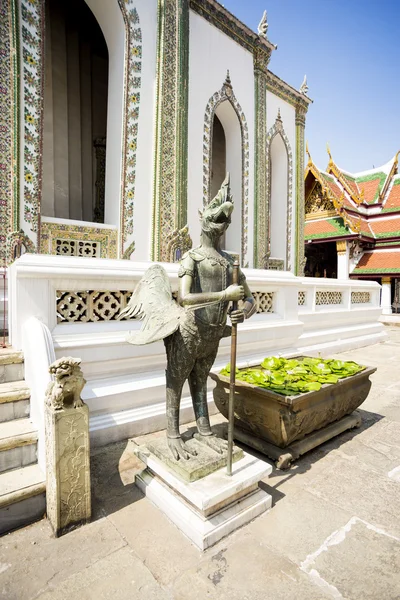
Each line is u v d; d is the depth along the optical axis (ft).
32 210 17.62
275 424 9.94
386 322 48.19
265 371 11.56
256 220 31.24
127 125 20.81
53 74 28.09
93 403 11.26
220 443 8.85
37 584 6.06
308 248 70.95
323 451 11.16
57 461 7.00
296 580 6.22
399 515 8.05
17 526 7.41
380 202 63.67
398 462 10.50
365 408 15.06
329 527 7.61
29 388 9.63
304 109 38.19
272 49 31.48
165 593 5.93
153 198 21.79
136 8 20.77
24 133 17.21
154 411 12.30
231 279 8.60
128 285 12.76
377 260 59.36
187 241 23.11
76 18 29.71
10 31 16.53
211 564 6.55
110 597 5.85
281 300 18.81
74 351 11.38
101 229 20.68
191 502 7.35
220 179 40.37
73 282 11.60
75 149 29.68
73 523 7.36
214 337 8.36
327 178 65.72
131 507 8.15
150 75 21.63
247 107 30.27
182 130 22.68
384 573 6.39
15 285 10.89
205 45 26.32
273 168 37.70
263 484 9.28
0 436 8.32
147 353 12.78
